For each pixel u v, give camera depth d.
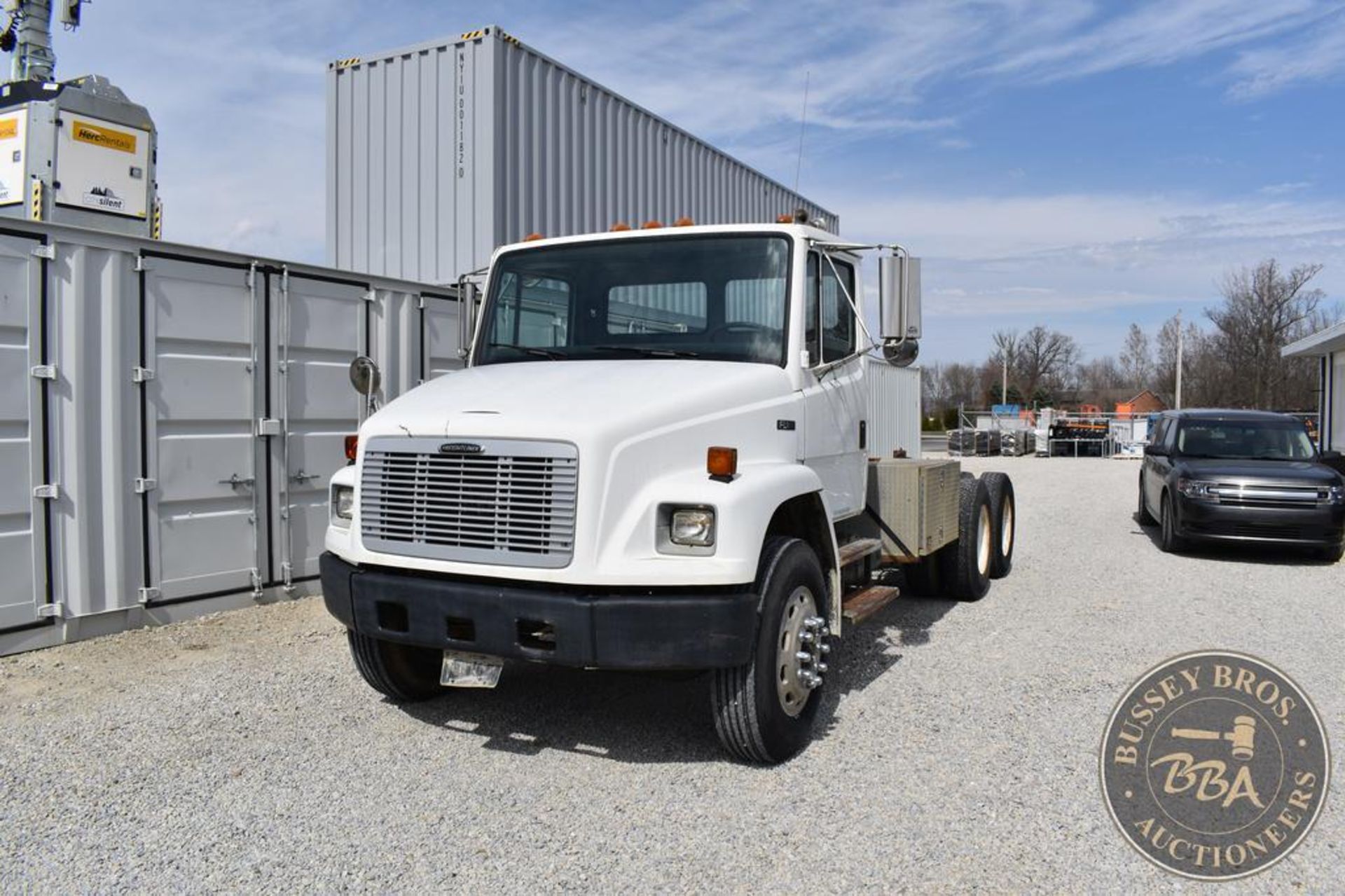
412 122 9.83
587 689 5.60
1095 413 56.56
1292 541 10.05
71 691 5.42
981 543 8.16
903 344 5.08
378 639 4.71
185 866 3.47
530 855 3.54
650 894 3.27
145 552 6.68
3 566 5.95
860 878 3.37
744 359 5.06
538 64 9.88
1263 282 47.22
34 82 8.10
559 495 4.00
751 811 3.92
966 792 4.10
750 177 13.94
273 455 7.52
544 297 5.55
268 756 4.52
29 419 6.03
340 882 3.35
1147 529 13.12
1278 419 11.85
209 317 7.04
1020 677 5.79
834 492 5.55
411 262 9.84
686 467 4.30
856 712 5.16
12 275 5.93
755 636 4.14
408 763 4.45
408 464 4.36
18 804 3.98
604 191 10.87
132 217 8.54
